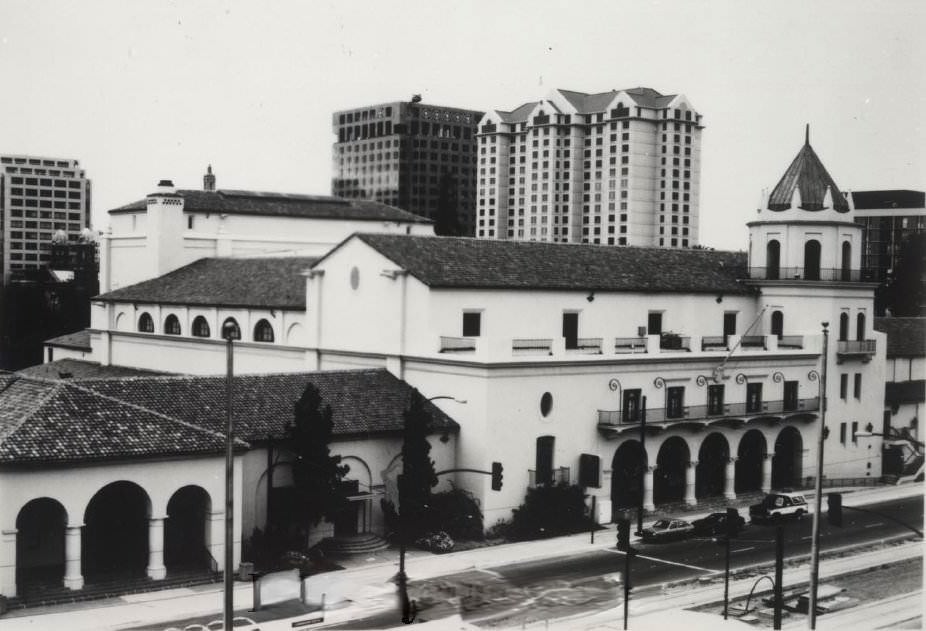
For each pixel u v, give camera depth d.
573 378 53.31
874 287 66.69
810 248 65.00
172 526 44.19
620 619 38.50
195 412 46.22
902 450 70.12
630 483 56.25
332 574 43.94
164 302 72.56
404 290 54.22
